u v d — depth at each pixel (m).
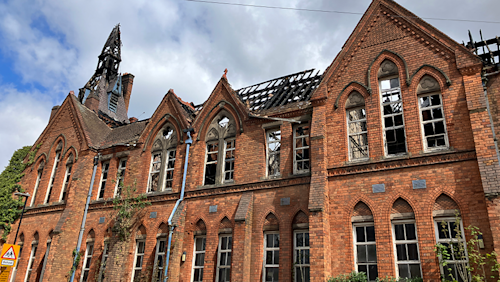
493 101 14.34
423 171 14.18
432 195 13.72
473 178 13.25
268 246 16.80
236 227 17.02
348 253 14.48
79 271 21.84
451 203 13.42
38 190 26.41
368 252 14.37
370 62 16.89
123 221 20.31
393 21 17.05
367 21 17.70
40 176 27.47
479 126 13.53
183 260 18.30
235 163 19.16
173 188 20.48
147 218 20.55
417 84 15.55
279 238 16.42
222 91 21.28
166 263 18.12
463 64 14.67
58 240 21.84
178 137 21.84
